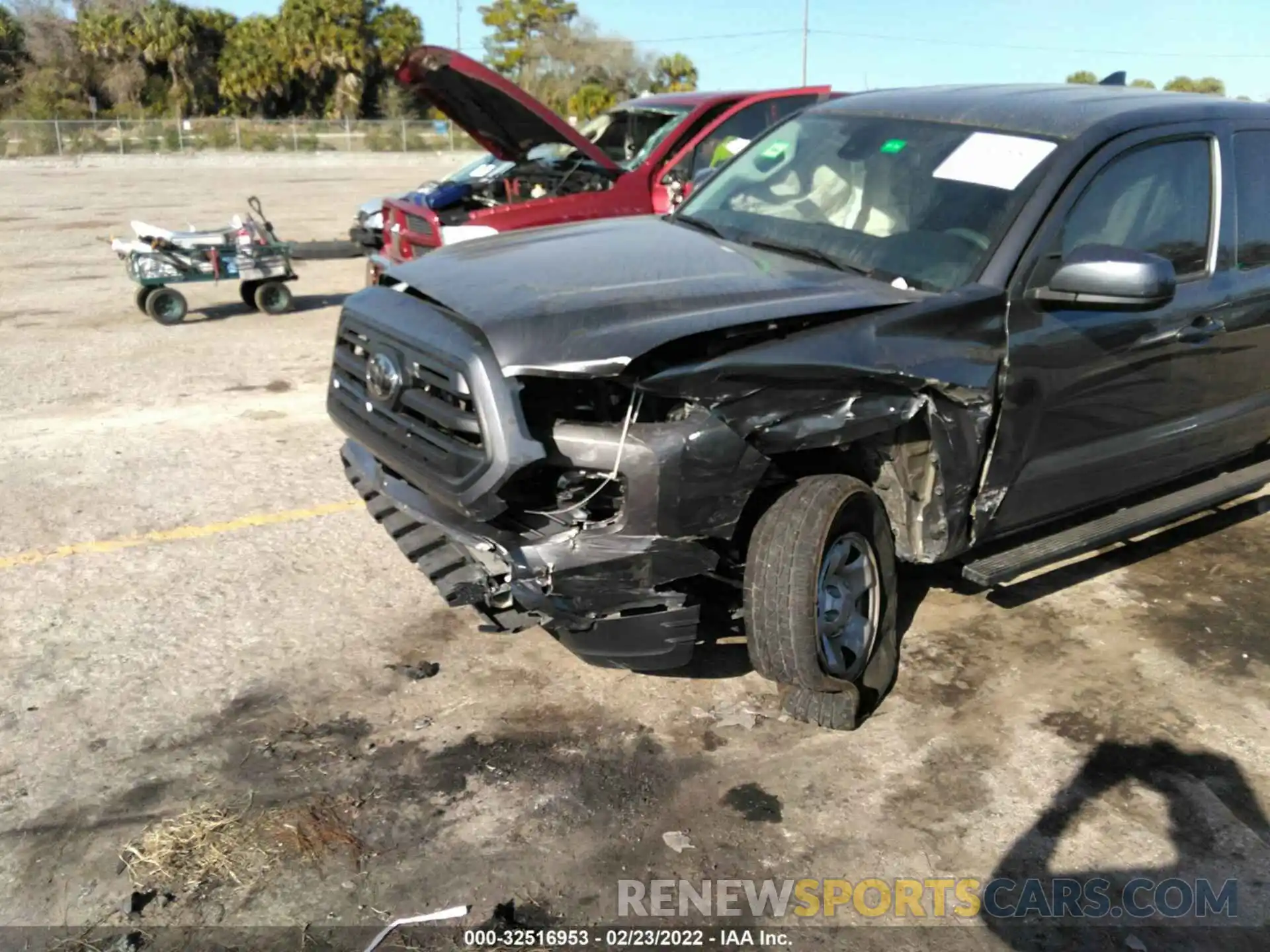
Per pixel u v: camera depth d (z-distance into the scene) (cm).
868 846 325
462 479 331
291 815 327
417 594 469
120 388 777
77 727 367
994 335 383
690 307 345
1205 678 427
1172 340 443
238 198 2352
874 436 371
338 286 1248
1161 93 491
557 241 432
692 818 333
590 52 5856
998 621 465
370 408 383
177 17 5606
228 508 556
